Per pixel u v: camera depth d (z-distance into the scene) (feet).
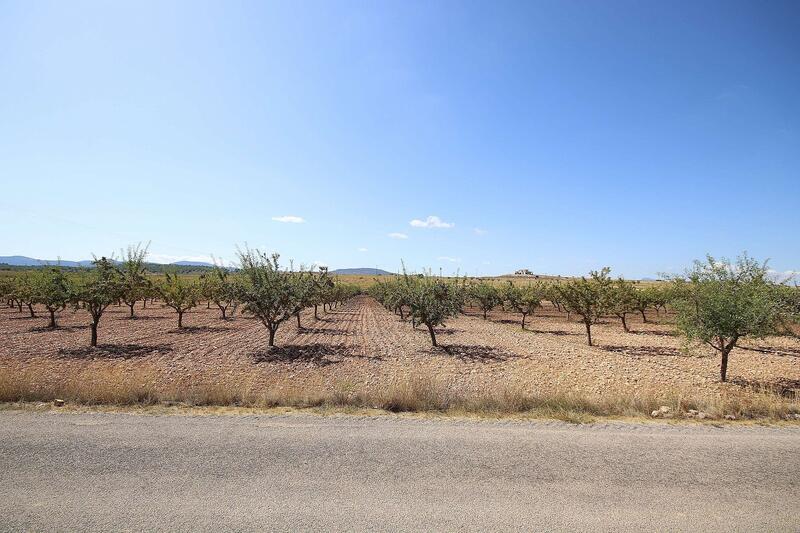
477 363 58.75
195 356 61.05
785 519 14.65
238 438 21.42
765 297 45.06
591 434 22.71
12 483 16.47
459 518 14.37
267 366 54.65
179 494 15.74
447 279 78.38
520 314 167.63
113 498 15.42
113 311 145.69
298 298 68.74
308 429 22.93
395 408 27.58
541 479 17.24
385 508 14.92
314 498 15.53
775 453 20.31
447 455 19.53
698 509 15.19
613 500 15.70
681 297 52.08
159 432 22.21
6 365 51.75
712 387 45.75
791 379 51.47
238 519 14.17
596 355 67.31
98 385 30.27
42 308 150.61
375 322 124.16
